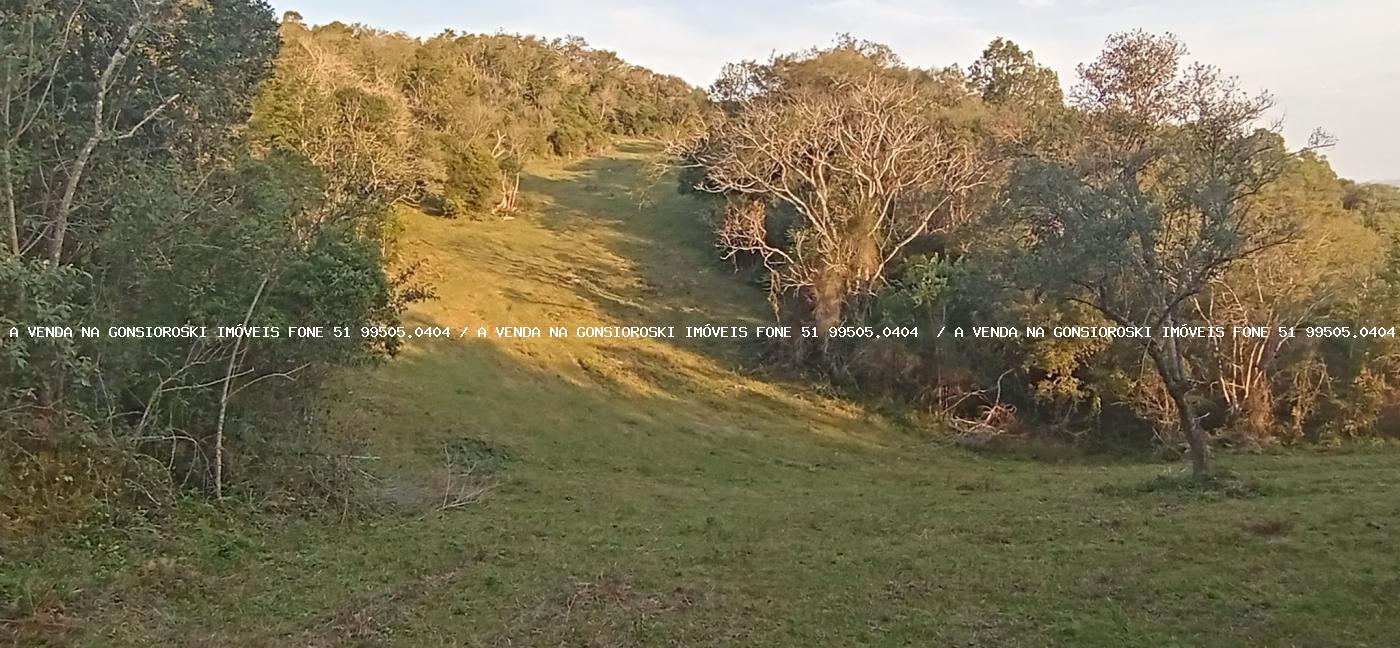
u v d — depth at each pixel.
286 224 15.95
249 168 17.02
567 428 27.91
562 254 51.00
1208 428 30.91
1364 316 29.59
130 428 14.36
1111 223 17.12
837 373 36.12
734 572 12.59
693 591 11.66
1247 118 18.97
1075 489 19.67
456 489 19.17
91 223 14.47
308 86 40.72
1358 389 29.50
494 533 15.02
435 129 57.12
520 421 27.67
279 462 15.78
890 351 35.06
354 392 22.25
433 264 44.38
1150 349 18.59
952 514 16.70
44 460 12.20
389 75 56.97
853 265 37.78
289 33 51.91
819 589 11.73
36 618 9.61
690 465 25.91
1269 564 12.08
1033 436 31.86
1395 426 30.06
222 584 11.45
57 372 12.92
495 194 57.50
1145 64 19.80
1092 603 10.88
